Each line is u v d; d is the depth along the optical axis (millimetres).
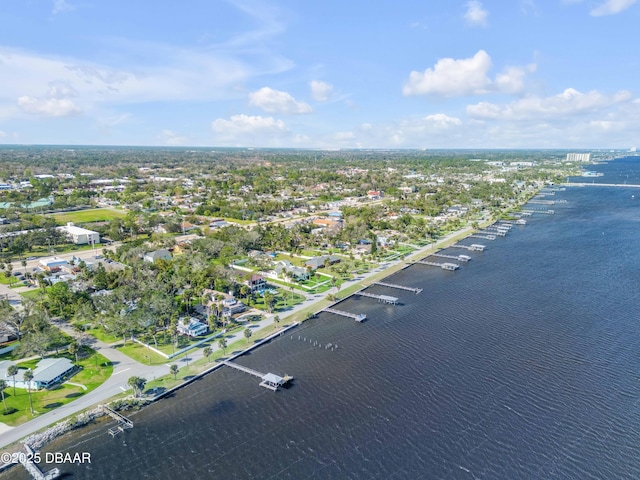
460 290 169125
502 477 74812
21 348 111125
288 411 94062
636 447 81062
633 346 119375
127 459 80875
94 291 163375
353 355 118125
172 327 122938
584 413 90875
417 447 82312
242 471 77625
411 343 124250
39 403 94875
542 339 124938
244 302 154125
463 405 94562
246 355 118938
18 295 160000
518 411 92000
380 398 97938
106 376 106312
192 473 77500
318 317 144375
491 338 126250
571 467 76625
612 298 156250
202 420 91562
